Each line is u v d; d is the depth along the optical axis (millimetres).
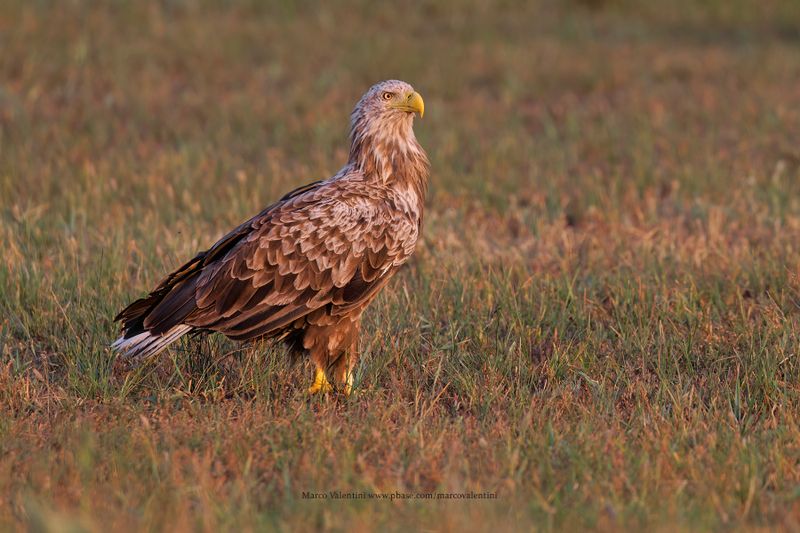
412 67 35219
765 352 14391
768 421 12703
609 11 46906
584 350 14742
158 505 10156
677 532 9562
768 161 25109
